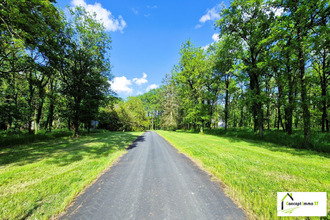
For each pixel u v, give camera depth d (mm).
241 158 6211
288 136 10789
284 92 13938
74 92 15742
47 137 13414
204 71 20906
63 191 3432
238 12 12266
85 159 6363
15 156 6711
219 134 19016
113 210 2713
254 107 15844
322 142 8320
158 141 13625
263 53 13125
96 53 17422
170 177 4426
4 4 6484
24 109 13031
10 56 10195
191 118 22344
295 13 8594
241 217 2445
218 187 3668
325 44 8016
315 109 13758
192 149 8469
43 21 8375
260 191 3289
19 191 3340
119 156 7363
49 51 11594
